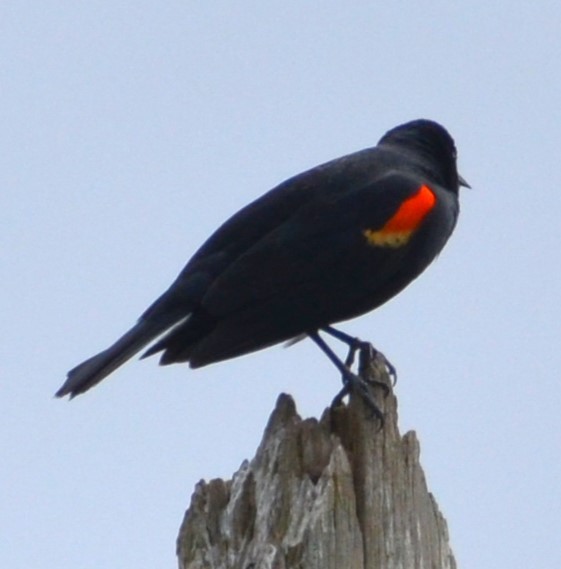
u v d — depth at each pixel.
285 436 8.70
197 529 8.70
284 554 8.10
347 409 8.98
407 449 8.64
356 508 8.39
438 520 8.58
